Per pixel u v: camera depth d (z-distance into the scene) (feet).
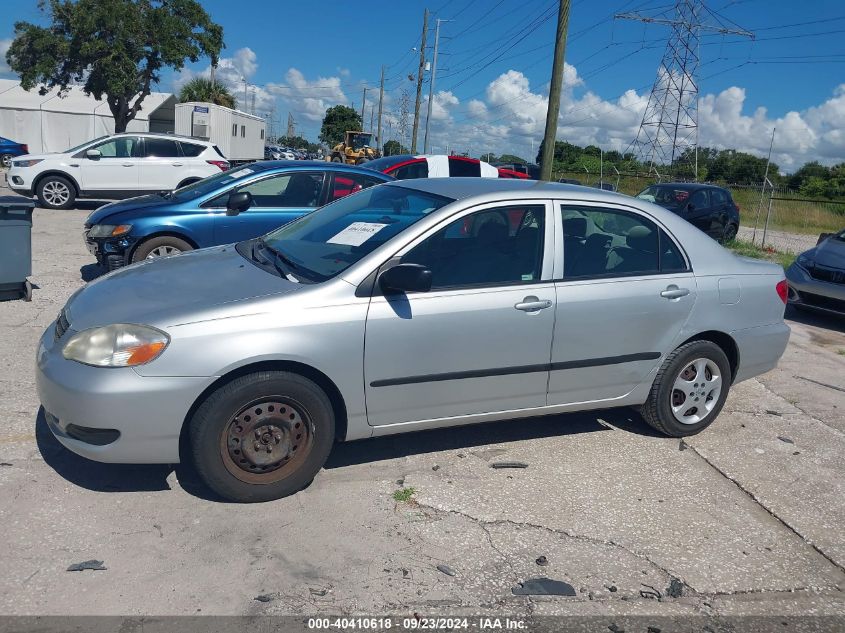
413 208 14.34
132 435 11.49
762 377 21.90
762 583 11.30
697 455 15.78
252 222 25.67
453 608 10.11
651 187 60.49
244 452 12.07
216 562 10.73
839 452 16.42
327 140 331.36
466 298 13.32
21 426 14.49
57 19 103.45
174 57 104.78
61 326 12.66
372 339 12.57
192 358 11.51
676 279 15.52
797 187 156.87
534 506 13.04
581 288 14.39
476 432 16.11
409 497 12.98
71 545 10.87
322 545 11.35
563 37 52.13
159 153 52.11
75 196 50.78
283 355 11.91
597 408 15.42
